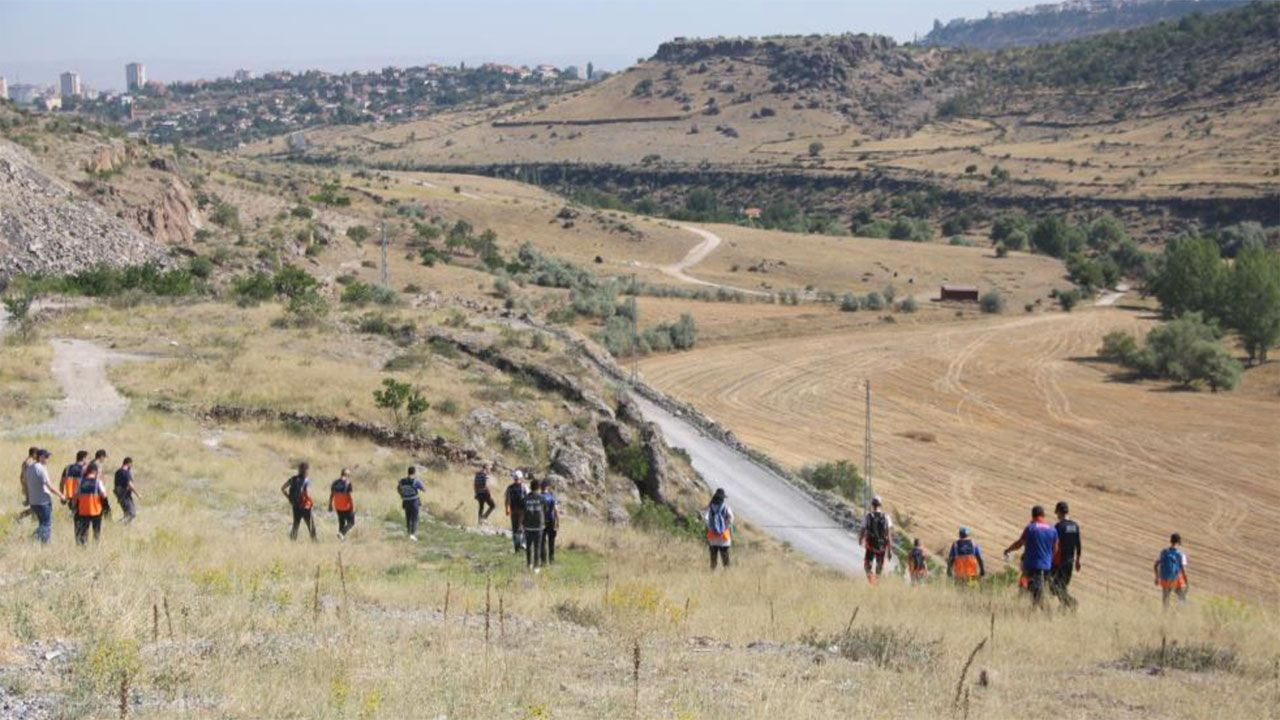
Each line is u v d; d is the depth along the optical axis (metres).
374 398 37.34
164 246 78.62
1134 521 63.59
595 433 41.22
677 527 37.03
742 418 87.44
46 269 62.75
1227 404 98.75
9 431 30.03
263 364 40.75
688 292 136.00
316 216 124.81
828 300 141.88
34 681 9.99
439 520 27.41
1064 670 14.08
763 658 13.58
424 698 10.33
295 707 9.80
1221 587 51.66
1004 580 23.77
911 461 76.50
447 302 80.88
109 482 25.69
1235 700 12.57
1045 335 129.00
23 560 16.05
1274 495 70.19
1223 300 124.12
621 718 10.09
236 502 25.97
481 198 188.62
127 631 11.77
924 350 117.31
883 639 14.48
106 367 39.44
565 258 153.50
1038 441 83.81
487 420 38.50
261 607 14.32
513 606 16.56
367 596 16.42
